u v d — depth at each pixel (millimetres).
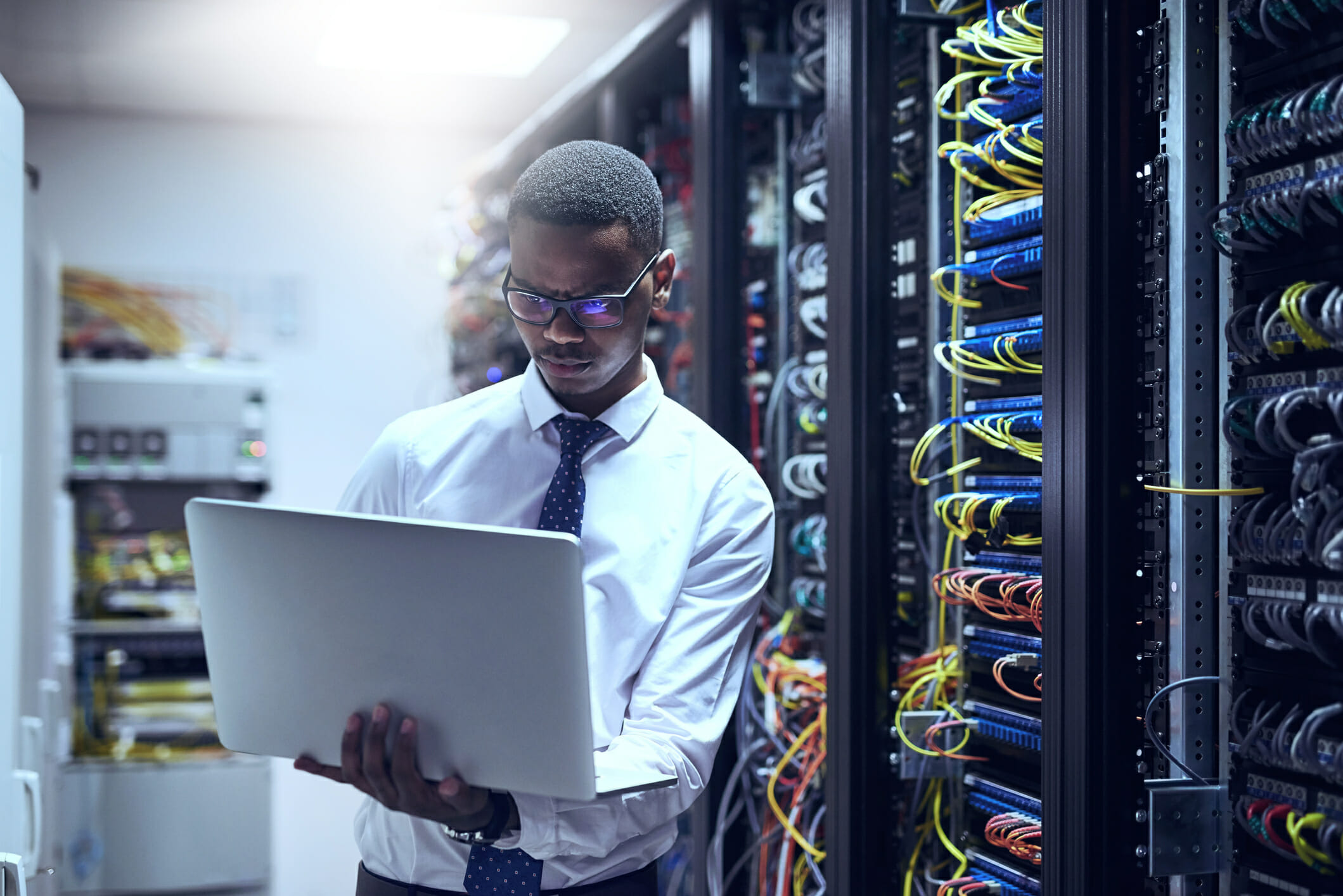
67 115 4840
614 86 3205
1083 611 1342
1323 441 1117
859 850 1882
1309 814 1181
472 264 4543
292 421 5043
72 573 3936
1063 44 1388
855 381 1913
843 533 1923
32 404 2523
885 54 1931
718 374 2574
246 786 3977
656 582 1264
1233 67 1309
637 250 1198
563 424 1299
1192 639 1313
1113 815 1331
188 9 3688
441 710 995
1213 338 1322
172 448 4059
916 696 1900
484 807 1074
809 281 2361
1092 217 1348
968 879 1688
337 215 5117
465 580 951
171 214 4938
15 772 1692
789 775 2361
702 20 2596
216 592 1070
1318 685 1189
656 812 1211
